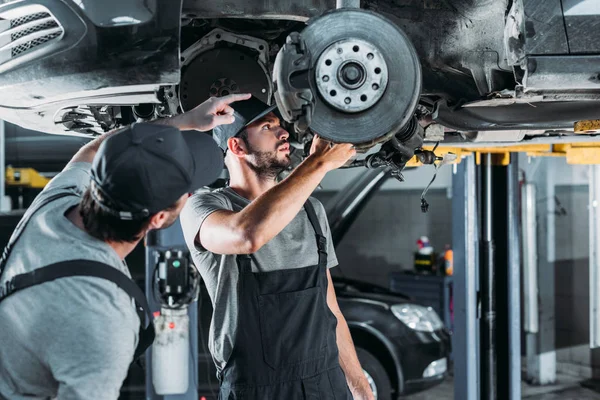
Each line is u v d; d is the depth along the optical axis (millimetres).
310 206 2047
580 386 6270
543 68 2045
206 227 1820
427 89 2367
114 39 1958
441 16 2301
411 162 3082
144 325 1428
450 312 7113
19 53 2131
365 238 9039
